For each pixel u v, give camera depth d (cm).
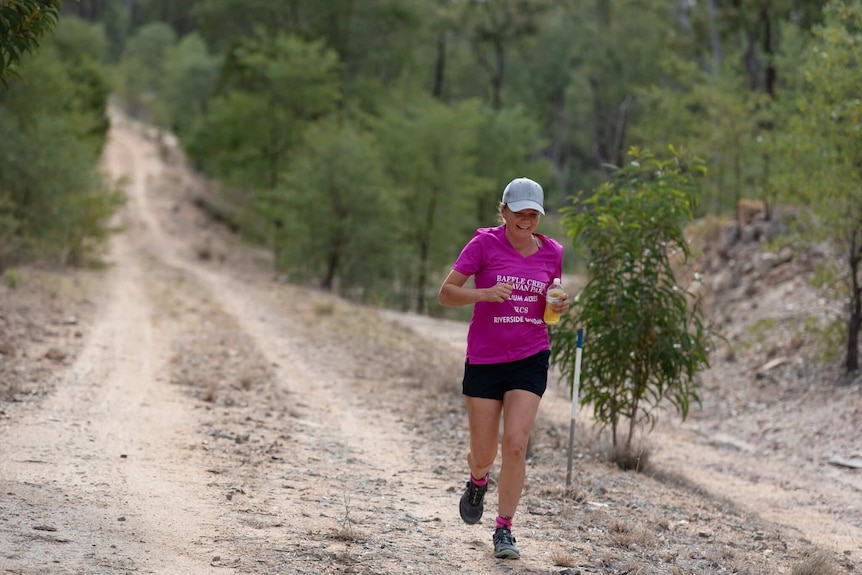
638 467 998
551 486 815
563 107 6931
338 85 4659
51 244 3052
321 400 1205
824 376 1529
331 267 3512
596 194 1026
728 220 2278
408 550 568
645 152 1021
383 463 868
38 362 1227
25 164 2789
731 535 752
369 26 5900
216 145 5300
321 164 3472
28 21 707
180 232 5356
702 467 1166
